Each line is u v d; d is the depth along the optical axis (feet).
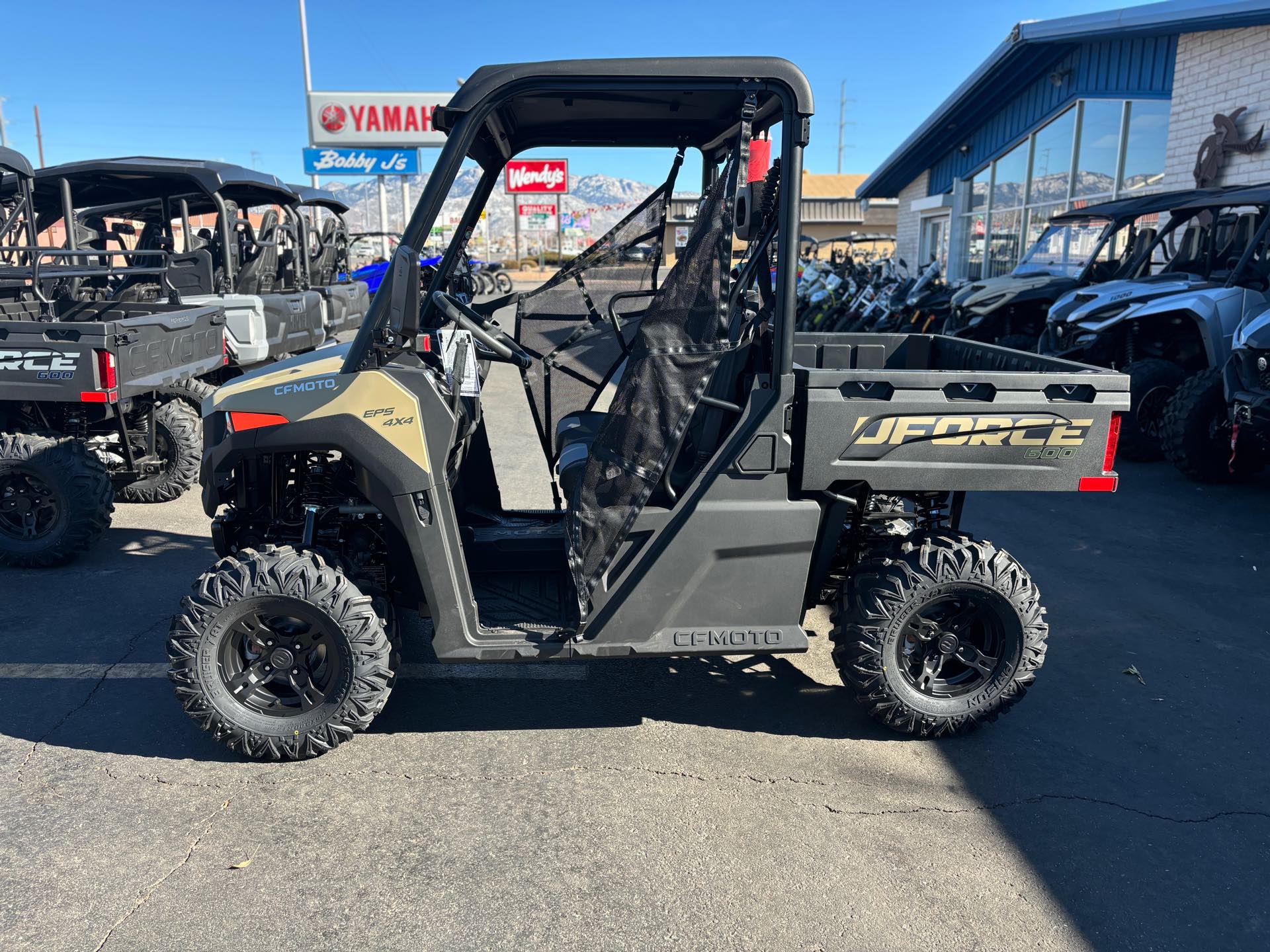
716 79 8.47
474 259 13.00
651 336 8.92
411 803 9.11
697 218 9.18
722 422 9.78
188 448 19.48
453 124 8.78
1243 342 18.37
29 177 18.04
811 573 10.20
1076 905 7.73
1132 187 37.91
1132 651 12.59
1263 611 13.91
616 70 8.50
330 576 9.41
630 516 9.17
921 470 9.37
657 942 7.27
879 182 66.08
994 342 33.35
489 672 12.07
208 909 7.59
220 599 9.29
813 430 9.19
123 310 21.01
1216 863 8.28
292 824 8.75
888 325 41.11
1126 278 26.84
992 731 10.58
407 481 9.13
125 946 7.16
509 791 9.32
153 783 9.40
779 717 10.90
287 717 9.66
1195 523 18.33
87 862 8.16
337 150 93.15
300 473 10.68
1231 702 11.20
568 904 7.69
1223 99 30.99
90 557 16.28
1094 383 9.37
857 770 9.77
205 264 23.95
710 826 8.77
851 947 7.25
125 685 11.51
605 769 9.75
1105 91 39.17
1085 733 10.51
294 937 7.29
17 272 18.28
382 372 9.13
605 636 9.48
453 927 7.41
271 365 10.84
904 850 8.43
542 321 13.12
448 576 9.31
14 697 11.14
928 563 9.78
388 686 9.72
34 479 15.35
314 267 33.88
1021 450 9.42
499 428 27.22
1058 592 14.65
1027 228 47.60
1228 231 24.25
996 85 46.29
